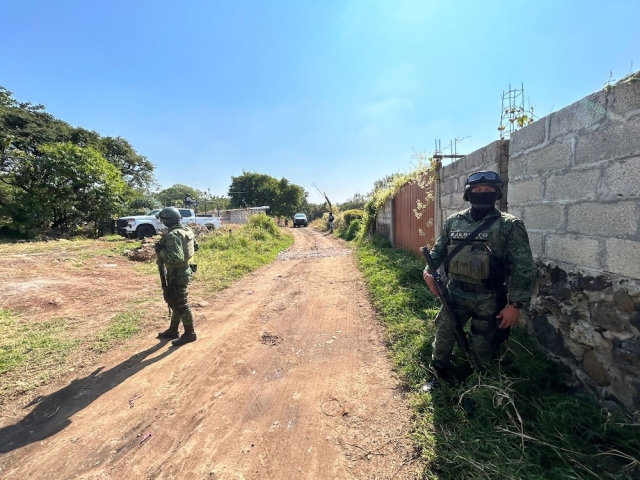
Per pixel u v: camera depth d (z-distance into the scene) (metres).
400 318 3.81
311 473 1.78
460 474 1.64
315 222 37.25
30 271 6.38
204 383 2.77
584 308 2.05
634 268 1.69
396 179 8.83
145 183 28.89
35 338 3.64
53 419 2.34
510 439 1.76
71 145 15.91
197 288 5.96
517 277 2.02
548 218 2.40
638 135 1.63
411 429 2.05
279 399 2.49
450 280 2.36
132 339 3.75
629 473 1.49
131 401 2.53
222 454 1.96
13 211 14.56
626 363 1.76
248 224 16.06
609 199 1.83
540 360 2.37
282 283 6.52
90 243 11.52
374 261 7.50
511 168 2.92
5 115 16.38
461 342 2.30
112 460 1.94
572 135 2.12
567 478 1.48
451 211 4.86
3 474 1.85
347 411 2.29
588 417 1.82
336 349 3.33
